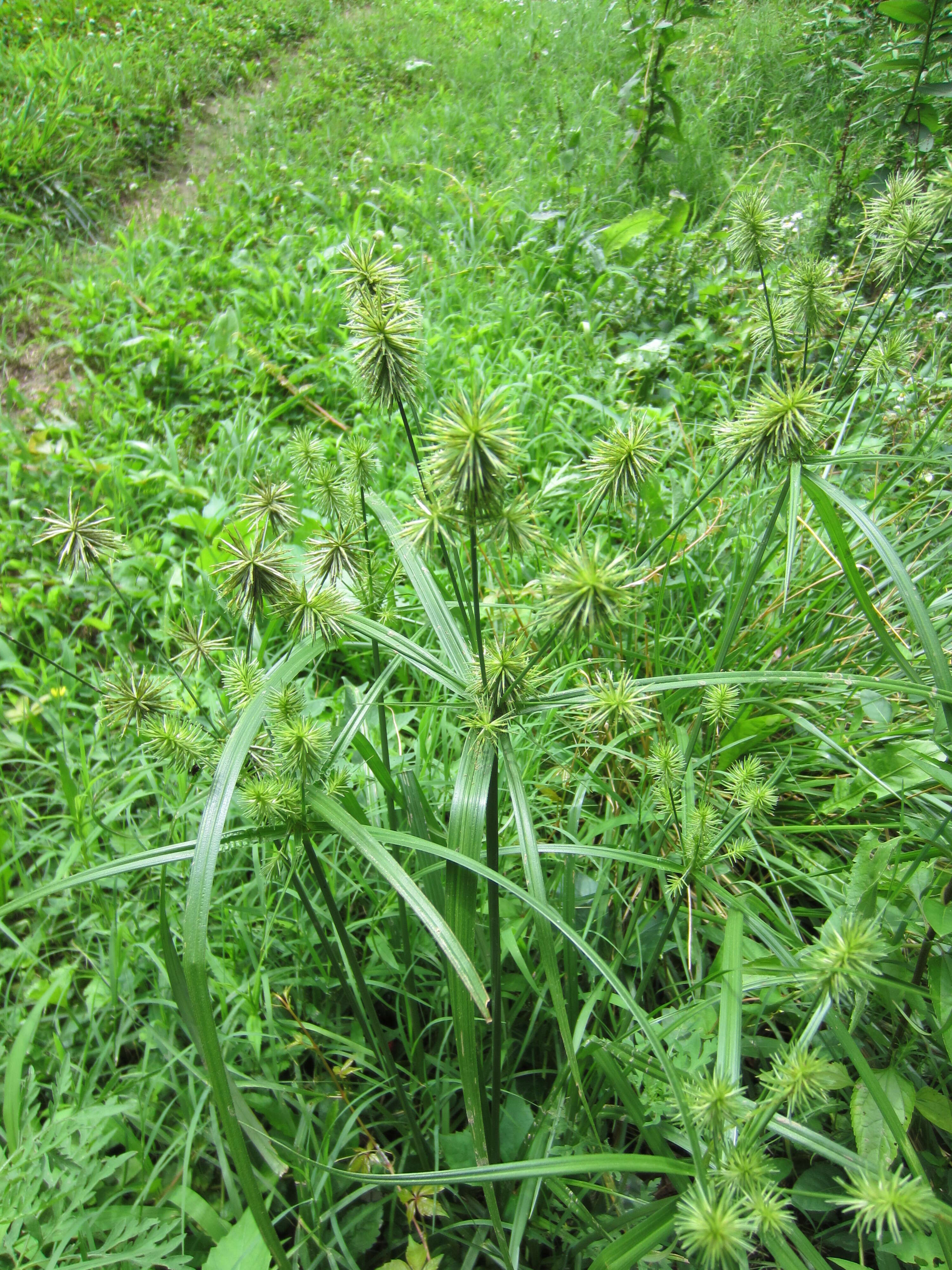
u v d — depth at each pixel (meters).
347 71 2.24
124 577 0.92
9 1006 0.60
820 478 0.42
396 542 0.41
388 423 1.07
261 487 0.42
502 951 0.53
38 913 0.66
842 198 1.24
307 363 1.24
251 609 0.37
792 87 1.83
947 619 0.68
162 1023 0.56
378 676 0.47
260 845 0.60
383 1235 0.50
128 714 0.40
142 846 0.65
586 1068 0.47
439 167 1.74
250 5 2.47
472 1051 0.34
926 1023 0.47
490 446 0.28
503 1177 0.31
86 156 1.71
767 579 0.76
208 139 1.94
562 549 0.33
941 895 0.46
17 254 1.50
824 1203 0.44
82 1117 0.45
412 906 0.31
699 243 1.33
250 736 0.34
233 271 1.41
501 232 1.52
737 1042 0.34
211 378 1.21
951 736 0.42
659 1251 0.38
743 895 0.50
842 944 0.28
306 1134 0.50
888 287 0.61
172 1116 0.54
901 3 1.03
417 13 2.62
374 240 0.38
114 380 1.23
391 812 0.47
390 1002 0.60
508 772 0.34
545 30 2.38
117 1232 0.42
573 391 1.11
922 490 0.83
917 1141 0.46
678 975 0.57
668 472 0.93
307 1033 0.52
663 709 0.63
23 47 2.07
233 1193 0.47
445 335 1.21
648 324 1.25
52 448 1.07
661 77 1.46
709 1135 0.33
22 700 0.82
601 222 1.49
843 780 0.57
